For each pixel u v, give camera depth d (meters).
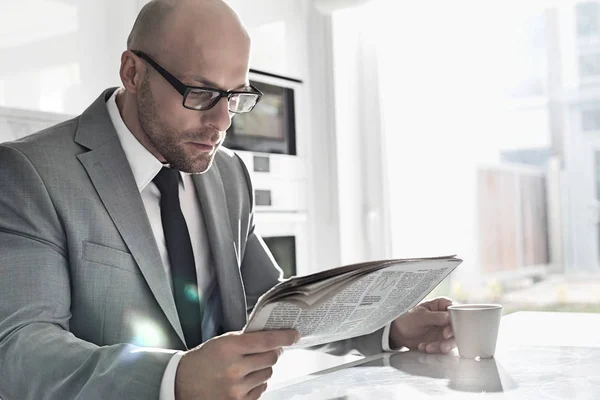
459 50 3.06
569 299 4.21
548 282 4.34
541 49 4.24
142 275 1.02
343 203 2.34
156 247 1.04
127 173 1.05
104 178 1.03
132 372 0.73
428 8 2.52
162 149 1.06
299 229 2.24
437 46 2.83
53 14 1.52
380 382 0.85
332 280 0.75
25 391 0.79
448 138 3.12
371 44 2.46
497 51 3.73
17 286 0.89
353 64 2.44
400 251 2.53
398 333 1.10
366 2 2.24
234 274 1.18
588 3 4.20
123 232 1.01
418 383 0.83
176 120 1.03
